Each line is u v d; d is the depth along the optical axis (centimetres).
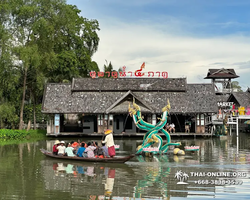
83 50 5938
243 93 6147
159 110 4650
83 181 1817
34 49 4300
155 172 2038
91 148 2477
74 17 5594
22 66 4450
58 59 5469
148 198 1534
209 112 4641
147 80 5072
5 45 4172
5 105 4366
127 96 4753
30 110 5291
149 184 1756
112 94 4884
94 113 4616
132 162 2395
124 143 3850
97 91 4916
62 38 5266
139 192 1616
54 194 1585
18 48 4184
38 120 5419
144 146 2798
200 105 4728
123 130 4719
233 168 2159
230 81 7881
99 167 2198
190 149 3044
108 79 5078
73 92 4891
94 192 1617
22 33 4303
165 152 2845
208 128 5022
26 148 3266
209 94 4894
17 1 4362
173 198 1531
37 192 1614
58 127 4612
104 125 4669
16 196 1554
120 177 1908
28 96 5441
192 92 4931
